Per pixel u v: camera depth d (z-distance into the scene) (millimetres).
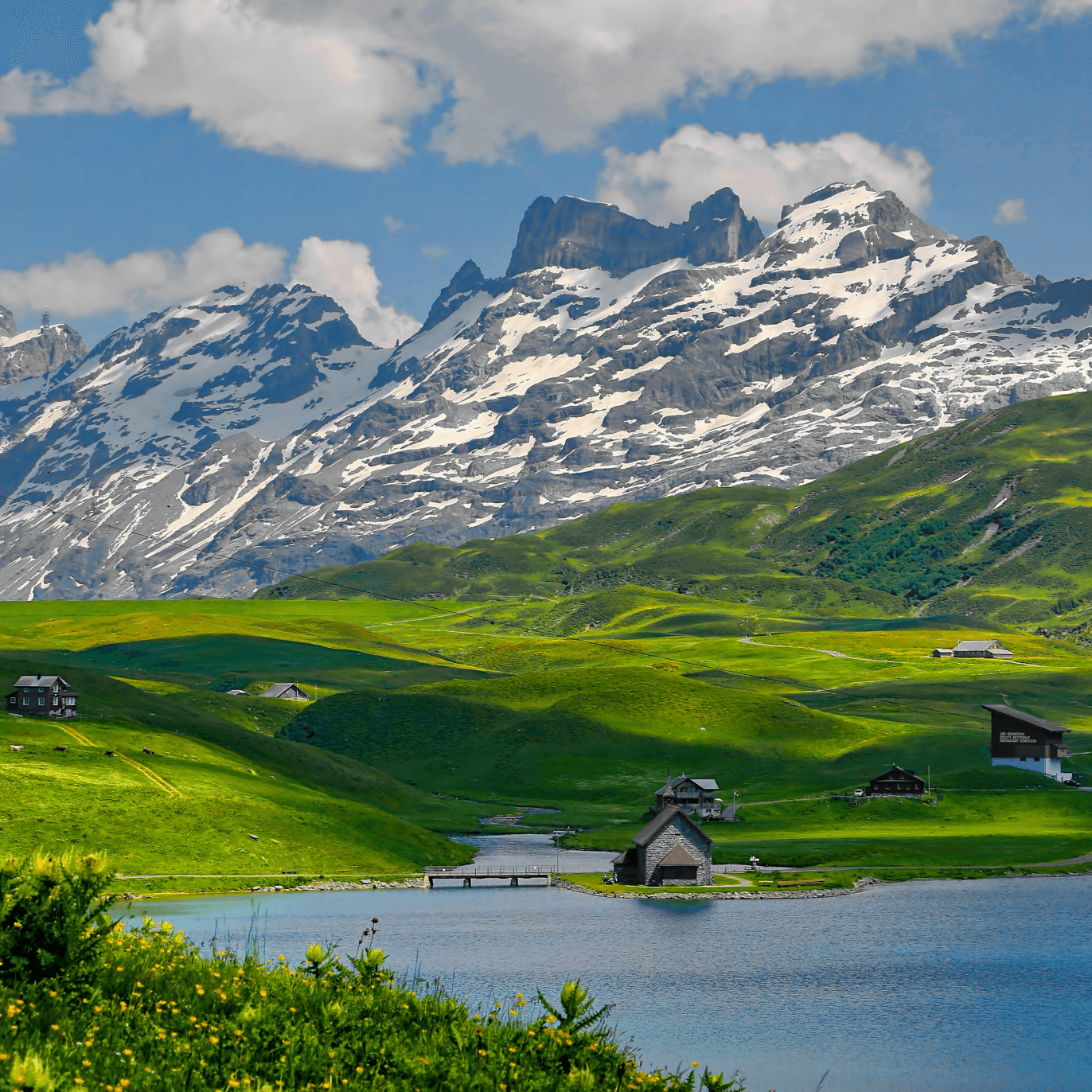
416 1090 24141
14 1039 21625
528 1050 26844
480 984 86062
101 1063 21984
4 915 25000
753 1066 68938
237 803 152125
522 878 144125
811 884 138250
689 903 129500
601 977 91125
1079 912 124625
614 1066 26953
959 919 119812
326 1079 23375
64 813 135125
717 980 91375
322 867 140750
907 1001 85625
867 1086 65938
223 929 99562
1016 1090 65875
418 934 107625
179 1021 25219
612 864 145500
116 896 26656
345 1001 27859
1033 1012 83062
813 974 94188
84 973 25375
